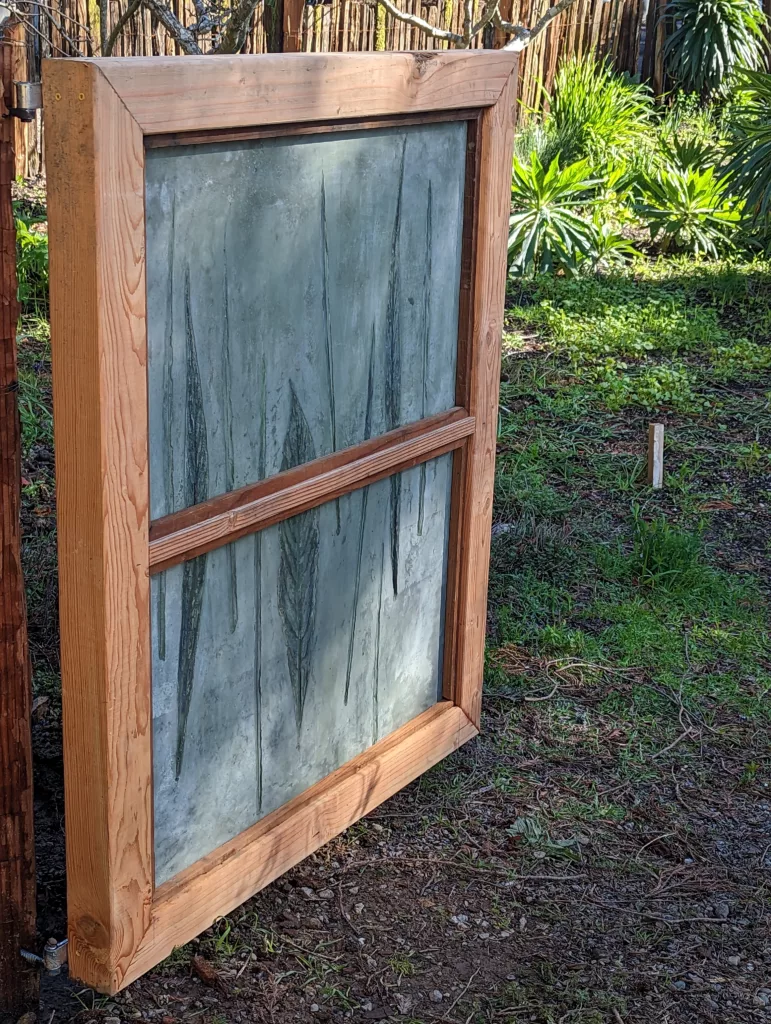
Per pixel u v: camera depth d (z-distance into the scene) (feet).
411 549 9.91
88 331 6.37
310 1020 8.07
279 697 8.75
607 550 15.38
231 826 8.60
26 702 7.07
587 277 28.27
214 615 7.91
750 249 31.35
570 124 36.37
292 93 7.28
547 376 22.08
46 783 10.33
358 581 9.31
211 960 8.50
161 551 7.17
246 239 7.42
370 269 8.60
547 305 25.80
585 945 8.90
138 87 6.24
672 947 8.91
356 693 9.66
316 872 9.53
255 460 7.95
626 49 44.88
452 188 9.31
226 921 8.87
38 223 26.45
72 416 6.58
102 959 7.53
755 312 26.63
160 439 7.12
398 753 10.09
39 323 21.88
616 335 23.99
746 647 13.21
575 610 13.91
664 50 45.03
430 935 8.92
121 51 28.48
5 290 6.37
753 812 10.57
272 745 8.81
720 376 22.48
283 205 7.64
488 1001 8.31
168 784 7.88
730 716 11.97
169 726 7.77
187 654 7.77
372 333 8.79
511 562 14.76
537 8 38.65
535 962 8.71
